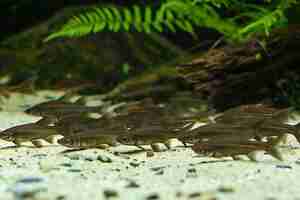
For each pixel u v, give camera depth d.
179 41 19.25
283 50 13.53
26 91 18.17
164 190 5.47
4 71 20.61
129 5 20.23
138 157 8.00
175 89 15.29
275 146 7.72
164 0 18.44
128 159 7.80
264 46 13.34
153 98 15.51
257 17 13.69
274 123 8.24
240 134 7.86
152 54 19.78
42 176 6.16
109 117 9.45
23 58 20.66
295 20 13.43
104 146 8.73
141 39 20.05
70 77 19.94
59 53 20.44
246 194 5.24
